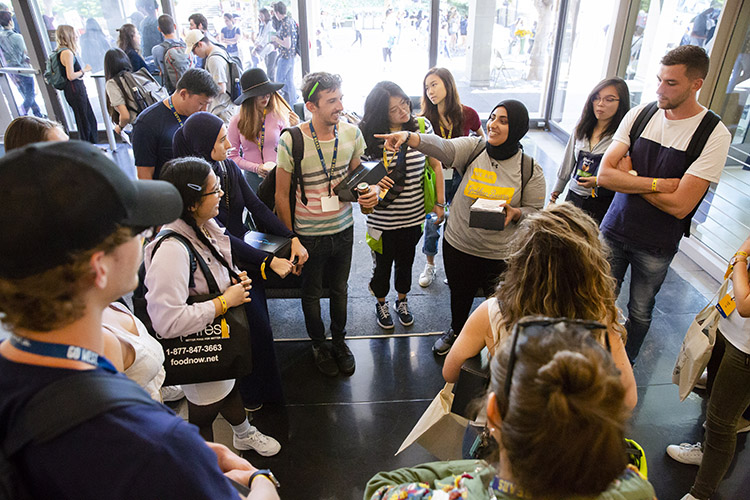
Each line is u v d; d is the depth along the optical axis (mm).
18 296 542
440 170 2643
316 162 2207
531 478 586
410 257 2770
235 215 2068
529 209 2230
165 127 2396
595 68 5555
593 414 554
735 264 1616
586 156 2674
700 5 3707
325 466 2100
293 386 2547
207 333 1621
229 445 2213
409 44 6703
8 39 5750
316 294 2506
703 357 1811
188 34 3898
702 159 1932
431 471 906
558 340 642
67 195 527
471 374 1334
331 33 6551
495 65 6812
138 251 650
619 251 2268
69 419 544
